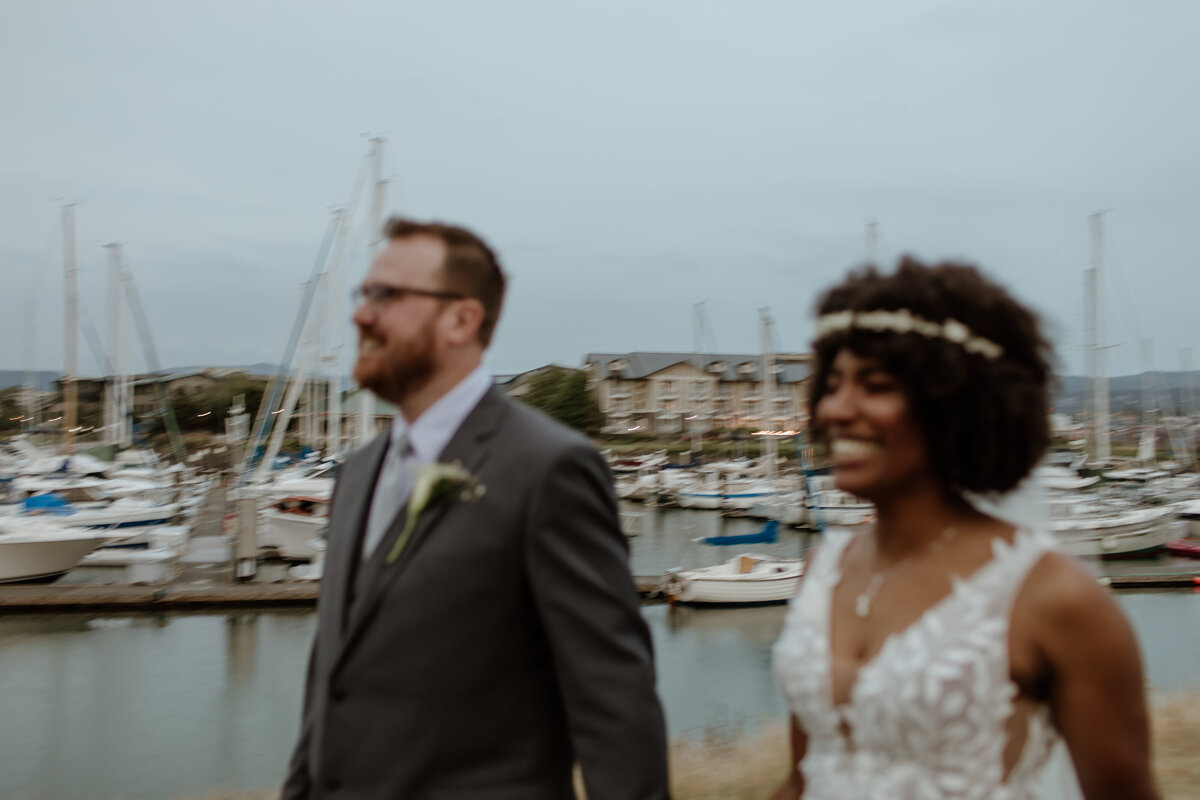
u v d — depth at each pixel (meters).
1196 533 30.31
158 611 18.52
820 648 1.66
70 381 39.34
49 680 14.08
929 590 1.57
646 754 1.96
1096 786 1.45
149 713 12.59
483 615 2.01
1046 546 1.51
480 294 2.22
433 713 1.98
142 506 26.78
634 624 2.09
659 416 100.94
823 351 1.70
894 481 1.61
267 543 23.84
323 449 50.53
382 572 2.06
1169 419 56.47
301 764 2.30
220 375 97.25
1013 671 1.47
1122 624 1.43
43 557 20.39
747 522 37.91
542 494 2.02
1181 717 6.23
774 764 6.18
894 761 1.53
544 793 2.04
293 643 16.34
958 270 1.64
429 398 2.21
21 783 10.08
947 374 1.54
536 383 91.38
